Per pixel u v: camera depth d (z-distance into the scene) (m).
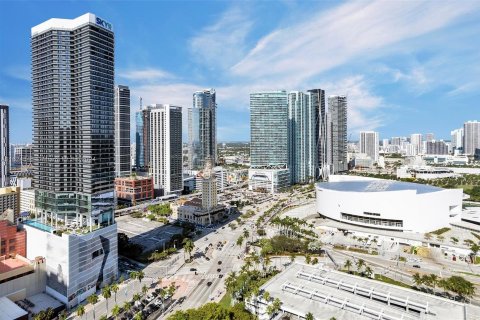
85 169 199.62
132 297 185.25
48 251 187.75
